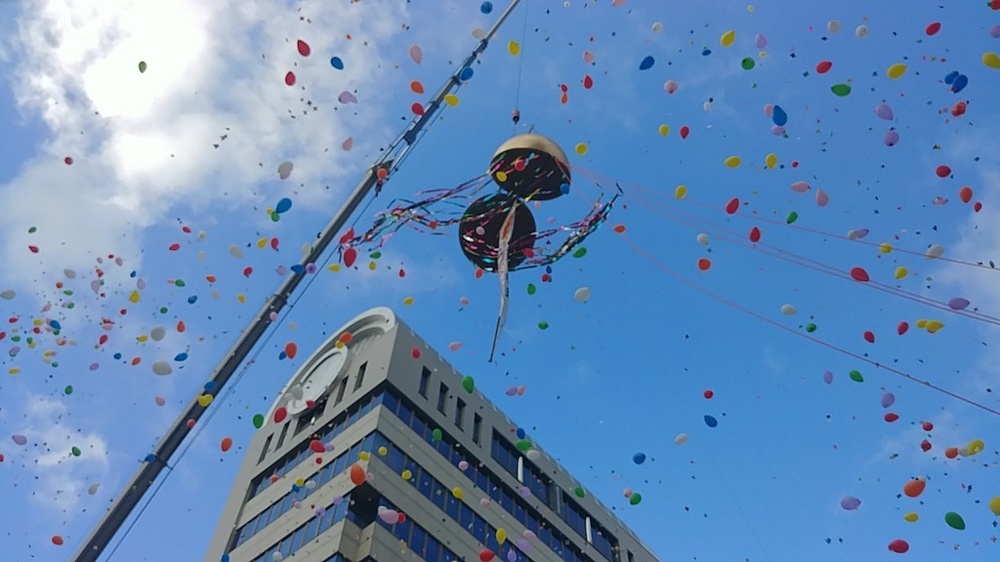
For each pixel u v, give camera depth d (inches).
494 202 626.2
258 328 498.6
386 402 1041.5
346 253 498.0
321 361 1255.5
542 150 593.3
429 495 980.6
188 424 466.3
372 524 875.4
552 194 625.0
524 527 1117.1
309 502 960.9
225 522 1095.6
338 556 832.9
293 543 924.0
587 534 1270.9
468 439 1124.5
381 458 951.0
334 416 1090.1
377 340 1200.2
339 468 972.6
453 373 1203.9
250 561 964.0
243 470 1189.1
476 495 1058.1
